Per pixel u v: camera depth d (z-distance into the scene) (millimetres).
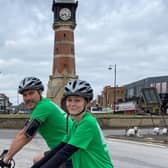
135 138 25734
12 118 46969
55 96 55469
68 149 2971
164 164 12570
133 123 50469
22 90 3938
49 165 2891
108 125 48750
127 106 70500
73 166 3129
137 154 15617
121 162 12789
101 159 3113
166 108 70250
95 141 3102
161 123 51906
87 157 3074
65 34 58875
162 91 79500
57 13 59438
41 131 3973
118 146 19656
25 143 3736
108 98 116125
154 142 22375
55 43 59250
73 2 59156
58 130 3904
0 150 14914
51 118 3869
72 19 59438
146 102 29781
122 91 112000
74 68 58875
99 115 49562
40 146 18062
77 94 3123
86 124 3057
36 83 3943
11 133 32312
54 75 57750
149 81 84562
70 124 3318
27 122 3900
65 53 58375
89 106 3295
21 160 12172
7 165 3752
